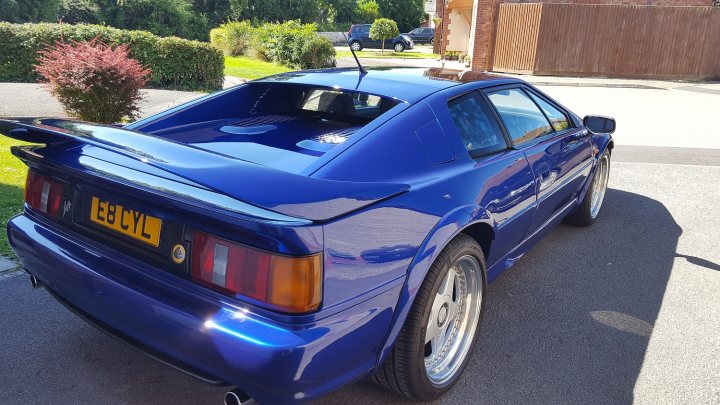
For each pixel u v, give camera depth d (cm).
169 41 1248
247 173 196
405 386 243
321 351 186
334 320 192
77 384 262
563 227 510
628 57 2042
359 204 200
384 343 219
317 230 183
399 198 224
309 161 246
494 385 276
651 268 424
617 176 694
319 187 196
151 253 209
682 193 627
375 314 208
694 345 318
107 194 222
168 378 271
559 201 407
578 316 347
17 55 1195
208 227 190
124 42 1223
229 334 184
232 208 174
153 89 1225
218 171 196
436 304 254
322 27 5188
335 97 313
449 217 245
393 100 284
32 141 248
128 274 212
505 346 311
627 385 279
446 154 271
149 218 209
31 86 1122
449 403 262
